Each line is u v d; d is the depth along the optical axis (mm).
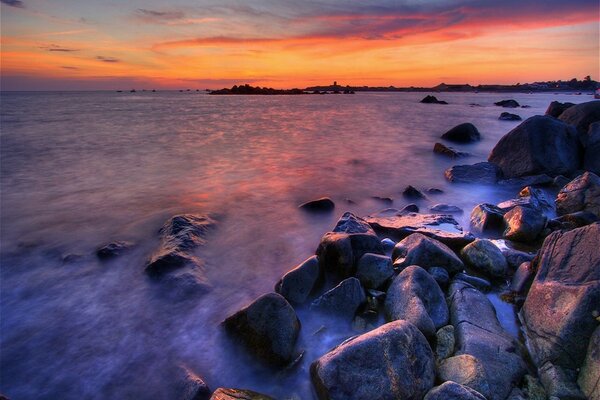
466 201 12719
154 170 17656
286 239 9836
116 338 6168
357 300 6250
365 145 25141
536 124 14797
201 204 12602
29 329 6375
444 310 5895
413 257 7328
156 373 5465
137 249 9070
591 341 4434
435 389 4121
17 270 8188
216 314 6707
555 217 10281
